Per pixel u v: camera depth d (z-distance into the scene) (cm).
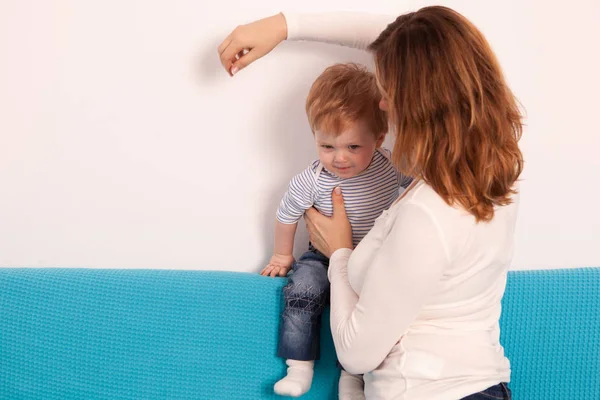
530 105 150
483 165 96
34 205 155
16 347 147
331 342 144
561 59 147
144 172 153
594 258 159
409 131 99
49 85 147
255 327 145
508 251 107
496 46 146
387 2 143
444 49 96
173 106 149
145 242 158
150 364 146
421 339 105
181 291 145
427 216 97
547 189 155
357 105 124
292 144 151
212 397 146
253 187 155
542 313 146
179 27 144
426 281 97
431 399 103
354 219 136
